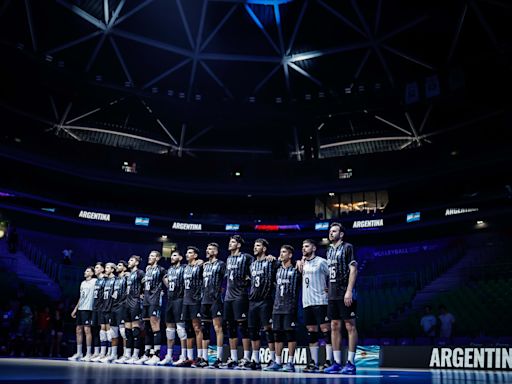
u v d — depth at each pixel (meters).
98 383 3.40
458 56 31.20
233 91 37.03
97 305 13.48
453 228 31.55
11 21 28.36
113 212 32.94
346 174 34.97
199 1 31.17
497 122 33.66
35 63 28.73
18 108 33.59
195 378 4.87
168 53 34.12
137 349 12.01
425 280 28.95
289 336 9.02
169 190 34.66
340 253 8.52
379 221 32.41
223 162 36.34
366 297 29.61
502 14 27.56
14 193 29.30
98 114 37.53
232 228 34.69
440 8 28.64
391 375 7.26
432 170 31.53
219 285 10.35
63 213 31.33
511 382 5.26
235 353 9.93
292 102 34.59
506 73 29.31
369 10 30.94
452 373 8.27
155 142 40.62
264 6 31.81
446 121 35.84
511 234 29.95
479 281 26.34
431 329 20.42
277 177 35.94
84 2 29.36
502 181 31.50
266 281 9.52
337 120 38.25
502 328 23.20
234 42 34.09
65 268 30.83
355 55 33.97
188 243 35.75
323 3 30.86
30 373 4.66
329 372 8.16
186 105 34.69
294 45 34.16
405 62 33.59
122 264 13.07
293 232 34.44
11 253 29.19
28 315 19.88
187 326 10.65
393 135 38.59
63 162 31.17
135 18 31.64
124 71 34.38
